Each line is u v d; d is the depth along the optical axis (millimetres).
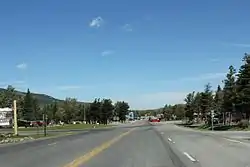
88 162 16797
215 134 44500
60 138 40188
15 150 25125
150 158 18453
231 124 72812
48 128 88500
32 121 116938
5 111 53438
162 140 33719
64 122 145625
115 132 54219
